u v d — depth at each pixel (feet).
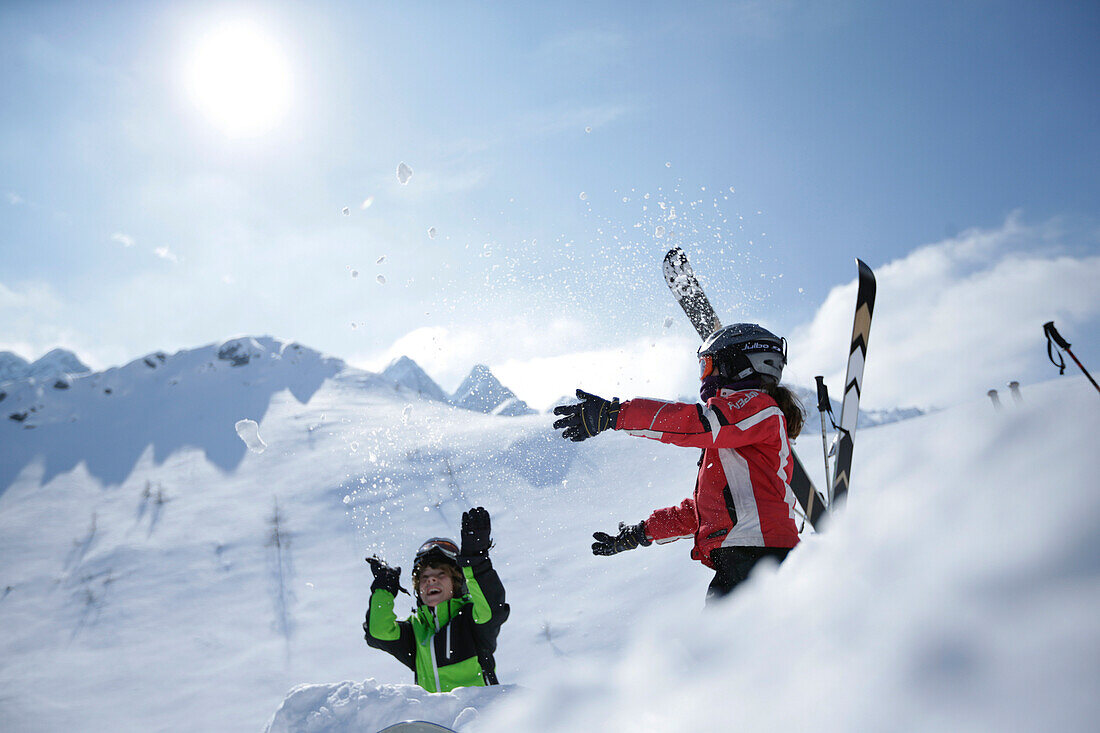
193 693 47.57
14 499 94.53
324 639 53.36
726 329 7.00
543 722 2.48
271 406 117.80
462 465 82.64
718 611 2.32
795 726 1.55
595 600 43.96
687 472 69.10
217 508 83.46
